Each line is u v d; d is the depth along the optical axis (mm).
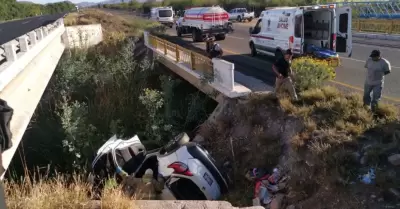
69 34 26469
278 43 15117
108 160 9344
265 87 11281
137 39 27422
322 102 8695
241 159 9211
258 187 7684
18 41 9367
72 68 17078
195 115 12570
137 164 9602
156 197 8203
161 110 13984
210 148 10375
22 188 5156
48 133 12734
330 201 6148
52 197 4789
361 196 5906
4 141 4566
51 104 15641
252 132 9414
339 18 13836
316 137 7445
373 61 7680
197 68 13227
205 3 66375
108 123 13680
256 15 56031
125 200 4855
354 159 6547
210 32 25344
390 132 6926
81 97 16312
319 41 14570
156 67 18531
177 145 8438
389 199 5699
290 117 8711
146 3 77375
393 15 31078
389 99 9570
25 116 8820
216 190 8242
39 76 11852
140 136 13227
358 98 8523
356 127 7324
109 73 16828
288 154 7996
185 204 4973
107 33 29766
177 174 8070
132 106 15031
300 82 9867
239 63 16109
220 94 11484
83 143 11656
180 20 29500
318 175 6684
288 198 6926
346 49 14203
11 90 8141
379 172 6129
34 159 11867
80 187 5359
